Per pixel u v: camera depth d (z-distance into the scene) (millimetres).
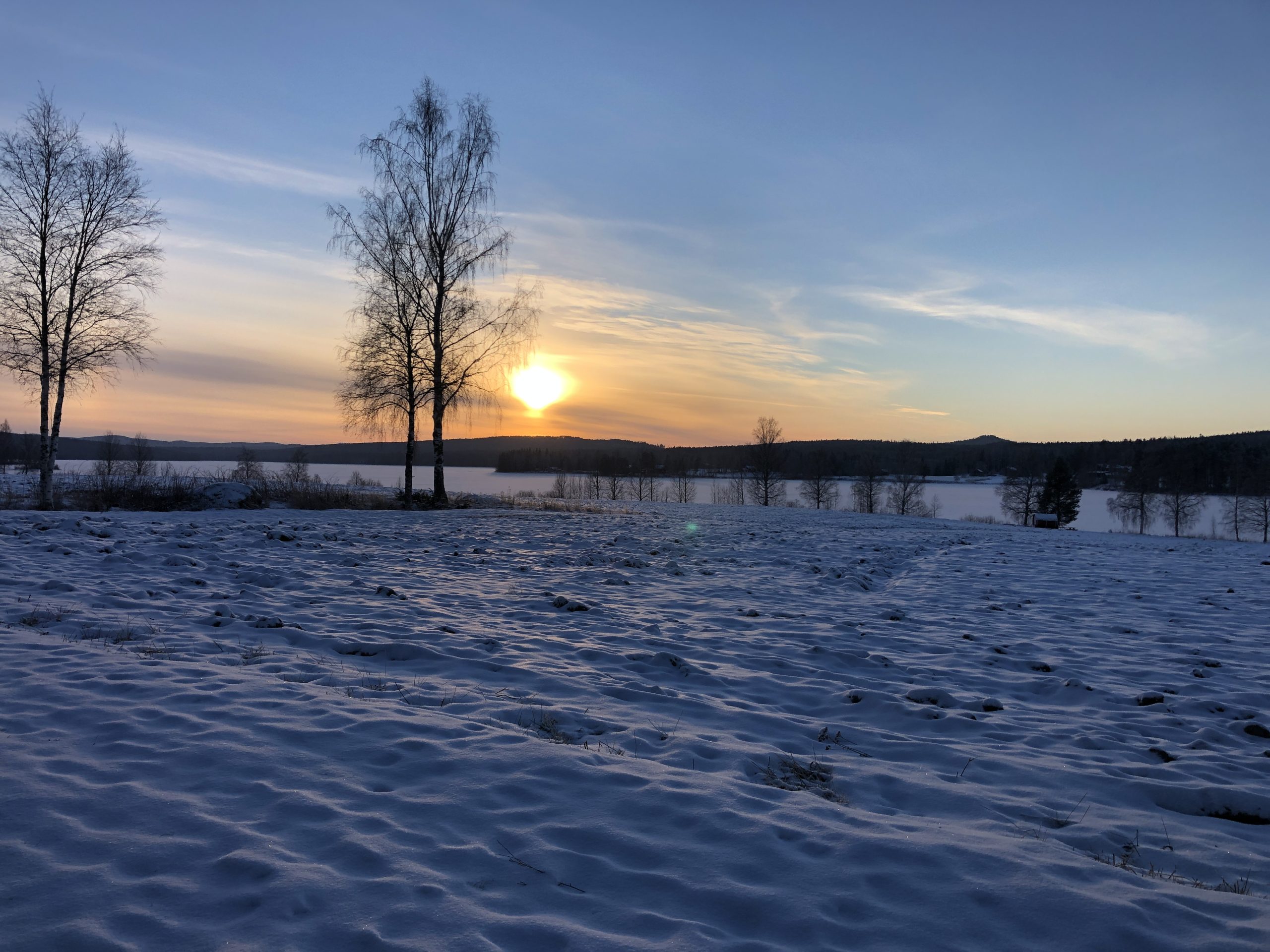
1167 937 2959
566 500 41750
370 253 24328
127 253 21312
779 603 11016
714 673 7047
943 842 3676
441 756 4426
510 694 5930
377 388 24844
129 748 4262
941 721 5965
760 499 80562
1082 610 11250
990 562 17203
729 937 2873
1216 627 10141
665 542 18578
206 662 6059
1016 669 7828
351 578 10812
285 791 3854
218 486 23031
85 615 7289
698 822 3779
